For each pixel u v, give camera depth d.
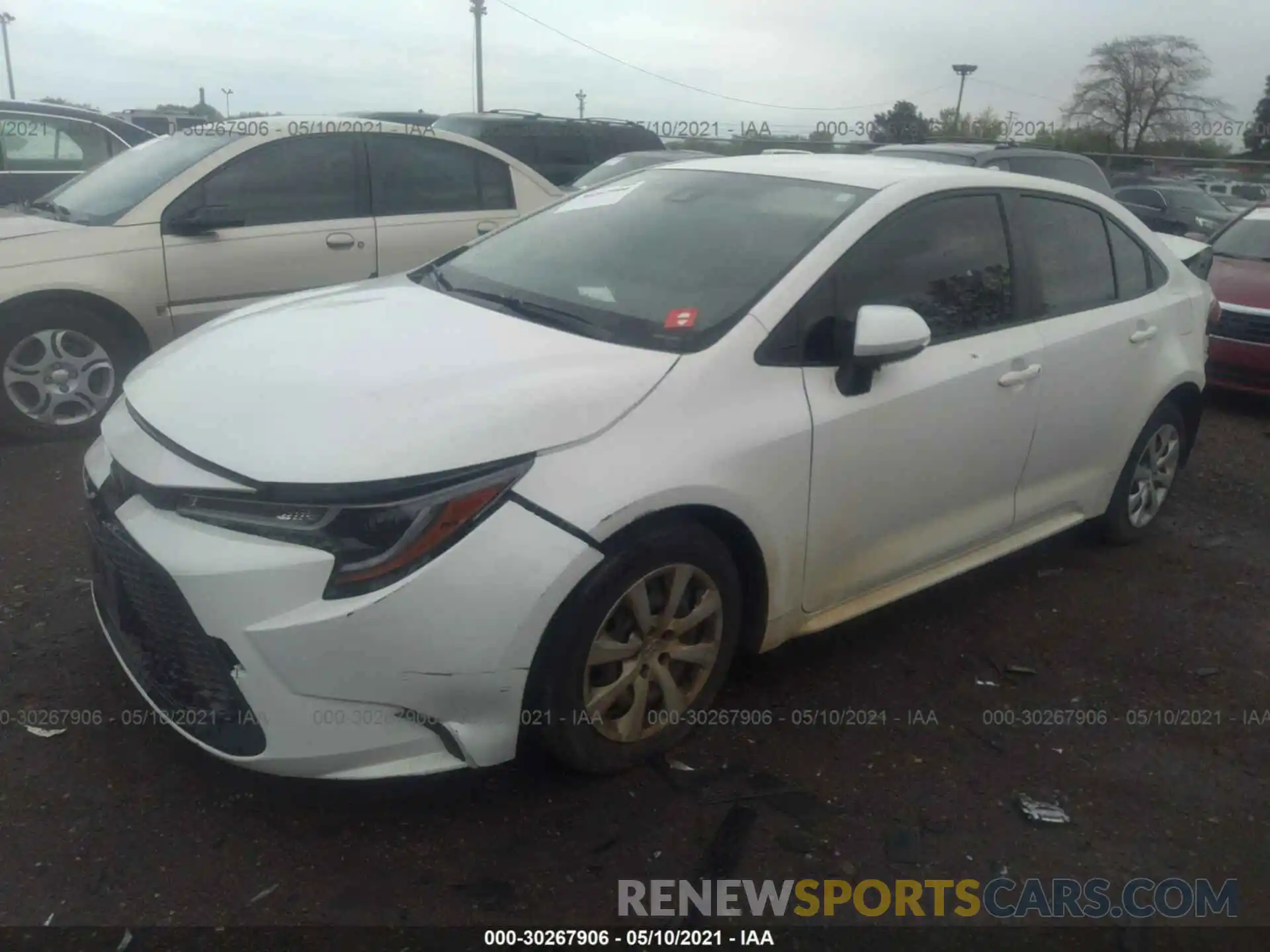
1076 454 4.39
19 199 8.77
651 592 3.00
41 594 3.94
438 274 4.04
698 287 3.42
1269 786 3.34
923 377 3.57
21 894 2.56
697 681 3.22
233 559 2.57
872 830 3.00
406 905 2.62
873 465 3.46
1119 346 4.42
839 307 3.42
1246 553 5.16
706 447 2.98
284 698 2.60
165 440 2.84
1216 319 5.24
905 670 3.85
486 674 2.67
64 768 3.00
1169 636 4.27
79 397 5.71
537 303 3.52
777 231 3.60
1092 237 4.49
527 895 2.68
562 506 2.71
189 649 2.72
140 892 2.60
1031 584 4.65
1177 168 25.56
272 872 2.69
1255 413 7.87
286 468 2.60
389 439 2.66
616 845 2.87
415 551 2.58
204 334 3.53
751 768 3.22
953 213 3.88
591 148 16.28
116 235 5.69
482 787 3.05
